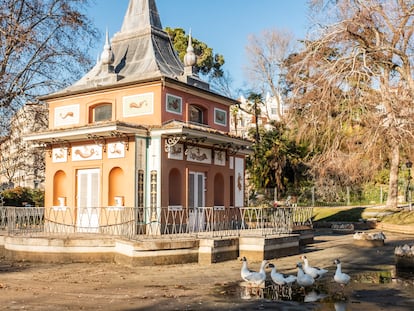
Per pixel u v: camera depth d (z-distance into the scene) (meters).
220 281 14.16
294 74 32.47
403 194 52.47
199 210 21.20
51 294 12.26
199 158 22.61
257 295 12.23
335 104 30.69
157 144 20.33
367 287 13.37
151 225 19.81
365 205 49.00
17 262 17.88
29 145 30.94
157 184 20.19
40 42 28.58
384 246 24.05
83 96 22.92
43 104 30.58
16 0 28.14
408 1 29.47
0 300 11.51
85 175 21.58
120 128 19.27
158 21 26.27
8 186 42.06
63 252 17.70
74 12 29.59
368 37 30.53
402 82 29.94
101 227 20.27
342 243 25.61
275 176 46.66
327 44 30.34
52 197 22.38
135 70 23.45
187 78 23.03
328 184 46.16
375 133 28.78
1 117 29.22
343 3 30.27
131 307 10.77
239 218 25.42
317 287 13.35
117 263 17.47
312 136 35.09
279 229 22.11
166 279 14.45
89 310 10.45
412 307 10.92
